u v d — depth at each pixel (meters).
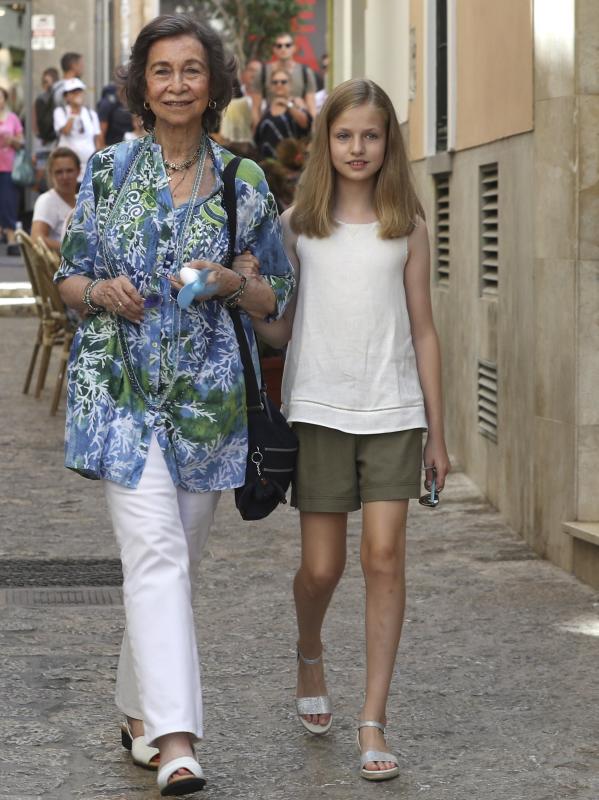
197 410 5.26
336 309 5.57
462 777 5.50
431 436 5.66
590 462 8.40
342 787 5.40
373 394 5.54
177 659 5.05
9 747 5.77
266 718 6.13
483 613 7.68
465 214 11.26
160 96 5.22
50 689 6.46
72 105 26.34
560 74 8.41
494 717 6.15
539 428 8.92
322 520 5.64
